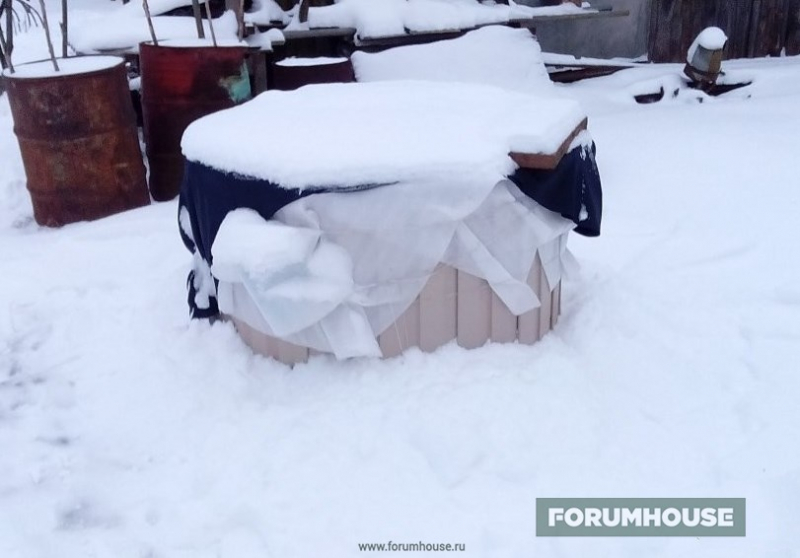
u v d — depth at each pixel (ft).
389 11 19.71
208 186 8.72
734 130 16.87
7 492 7.44
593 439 7.74
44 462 7.84
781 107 18.65
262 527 6.84
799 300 10.32
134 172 14.49
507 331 8.91
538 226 8.55
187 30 16.78
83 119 13.65
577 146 8.85
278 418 8.05
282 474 7.38
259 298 7.92
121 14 17.69
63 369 9.44
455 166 7.84
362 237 8.09
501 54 19.20
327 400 8.20
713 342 9.39
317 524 6.84
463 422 7.84
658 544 6.61
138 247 12.60
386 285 8.28
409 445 7.60
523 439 7.70
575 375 8.58
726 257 11.67
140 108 17.49
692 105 19.81
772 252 11.71
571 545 6.60
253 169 8.18
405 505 7.02
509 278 8.54
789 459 7.45
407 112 9.37
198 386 8.77
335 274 7.98
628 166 15.29
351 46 20.38
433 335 8.65
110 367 9.39
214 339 9.40
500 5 21.49
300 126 8.99
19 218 14.90
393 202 7.93
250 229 7.99
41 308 10.84
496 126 8.51
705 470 7.37
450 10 20.29
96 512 7.14
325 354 8.65
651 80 20.95
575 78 22.76
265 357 8.93
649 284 10.85
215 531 6.84
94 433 8.23
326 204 7.98
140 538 6.83
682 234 12.49
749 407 8.20
